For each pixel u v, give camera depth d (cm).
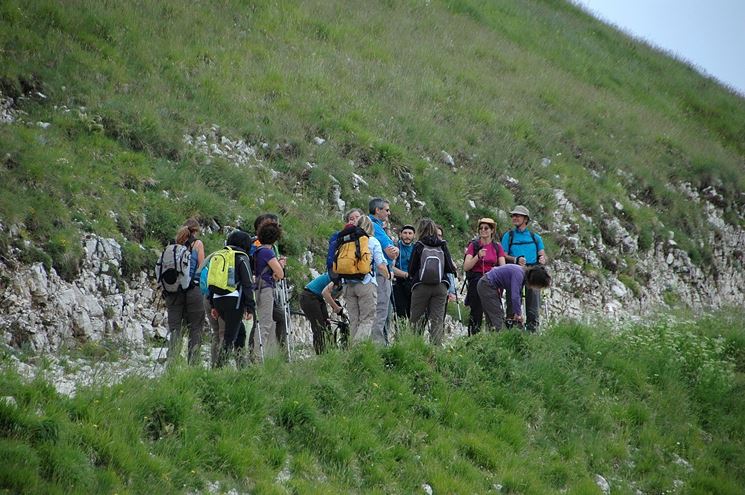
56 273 4241
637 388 4869
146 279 4681
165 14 7888
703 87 14975
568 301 7400
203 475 2883
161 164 5516
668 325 5738
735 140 13312
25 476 2469
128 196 5009
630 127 11019
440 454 3538
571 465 3953
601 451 4178
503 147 8538
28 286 4084
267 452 3094
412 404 3756
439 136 7981
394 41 9994
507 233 5331
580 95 11225
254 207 5650
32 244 4228
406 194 6925
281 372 3559
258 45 8175
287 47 8481
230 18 8506
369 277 4106
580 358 4800
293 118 6938
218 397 3219
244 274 3694
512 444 3884
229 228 5316
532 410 4194
